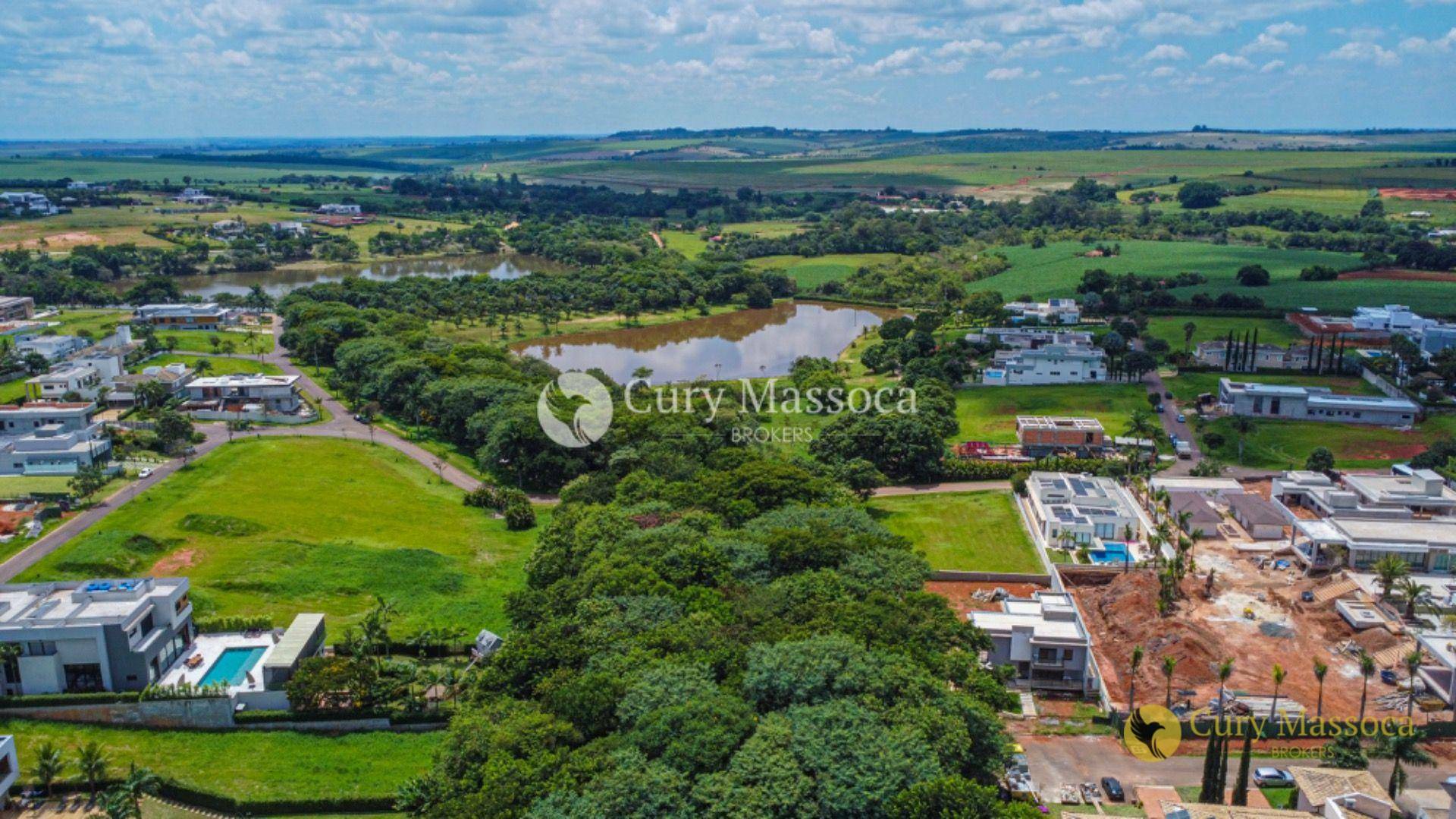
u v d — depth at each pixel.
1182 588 165.88
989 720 107.44
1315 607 156.75
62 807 110.88
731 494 178.12
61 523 177.88
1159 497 194.50
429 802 104.06
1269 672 140.62
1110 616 159.00
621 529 159.12
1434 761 117.50
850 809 90.62
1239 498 196.75
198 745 121.50
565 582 145.00
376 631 138.38
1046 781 116.00
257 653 139.38
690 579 139.00
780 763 94.62
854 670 108.00
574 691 108.94
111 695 125.69
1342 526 174.00
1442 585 160.38
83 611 131.38
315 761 118.50
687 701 104.88
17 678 127.19
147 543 169.38
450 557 178.62
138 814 104.81
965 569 176.00
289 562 168.12
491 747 103.00
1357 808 102.94
